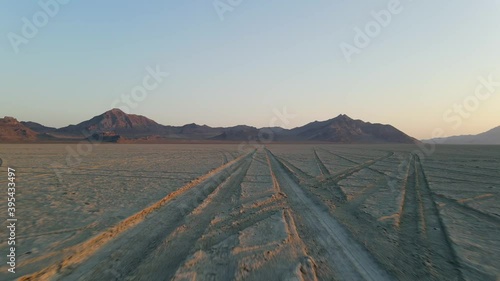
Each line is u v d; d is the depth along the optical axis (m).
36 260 6.53
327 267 6.44
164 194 14.20
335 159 39.41
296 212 11.44
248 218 10.46
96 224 9.22
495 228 9.34
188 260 6.66
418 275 6.11
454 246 7.75
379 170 25.81
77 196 13.69
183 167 27.73
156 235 8.57
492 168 27.31
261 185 17.64
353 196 14.57
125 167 27.66
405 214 11.18
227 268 6.25
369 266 6.53
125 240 8.11
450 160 37.38
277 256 6.94
